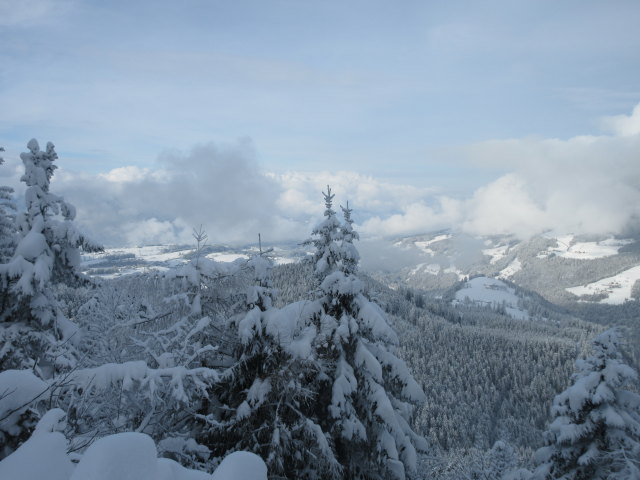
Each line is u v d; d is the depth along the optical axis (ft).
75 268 38.70
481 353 453.17
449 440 296.92
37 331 34.94
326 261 37.40
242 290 34.19
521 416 364.38
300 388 30.32
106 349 33.01
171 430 26.86
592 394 41.16
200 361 31.65
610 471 39.93
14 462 8.02
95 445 6.70
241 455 7.91
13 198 42.50
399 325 485.15
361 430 33.04
